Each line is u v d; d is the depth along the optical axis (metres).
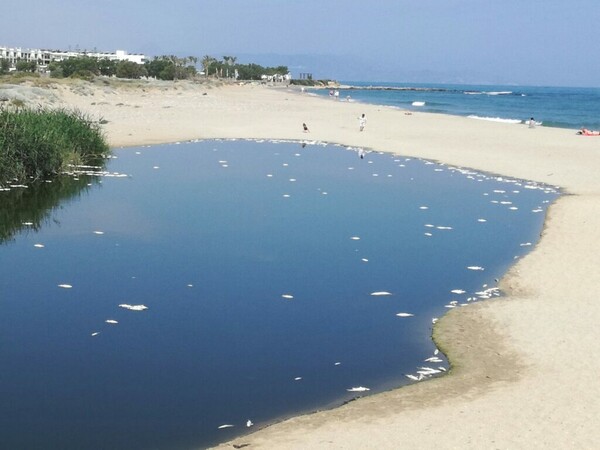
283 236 17.70
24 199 21.83
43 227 18.23
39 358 9.93
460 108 101.50
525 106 117.50
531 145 39.09
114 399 8.70
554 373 9.36
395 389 9.03
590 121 72.19
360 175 28.31
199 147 36.31
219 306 12.42
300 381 9.36
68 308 12.09
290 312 12.20
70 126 29.73
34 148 25.16
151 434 7.83
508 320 11.61
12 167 24.34
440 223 19.67
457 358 10.07
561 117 80.69
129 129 41.84
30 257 15.34
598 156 34.19
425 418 8.08
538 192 24.91
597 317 11.62
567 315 11.77
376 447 7.35
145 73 148.12
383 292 13.34
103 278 13.89
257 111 63.66
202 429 7.98
